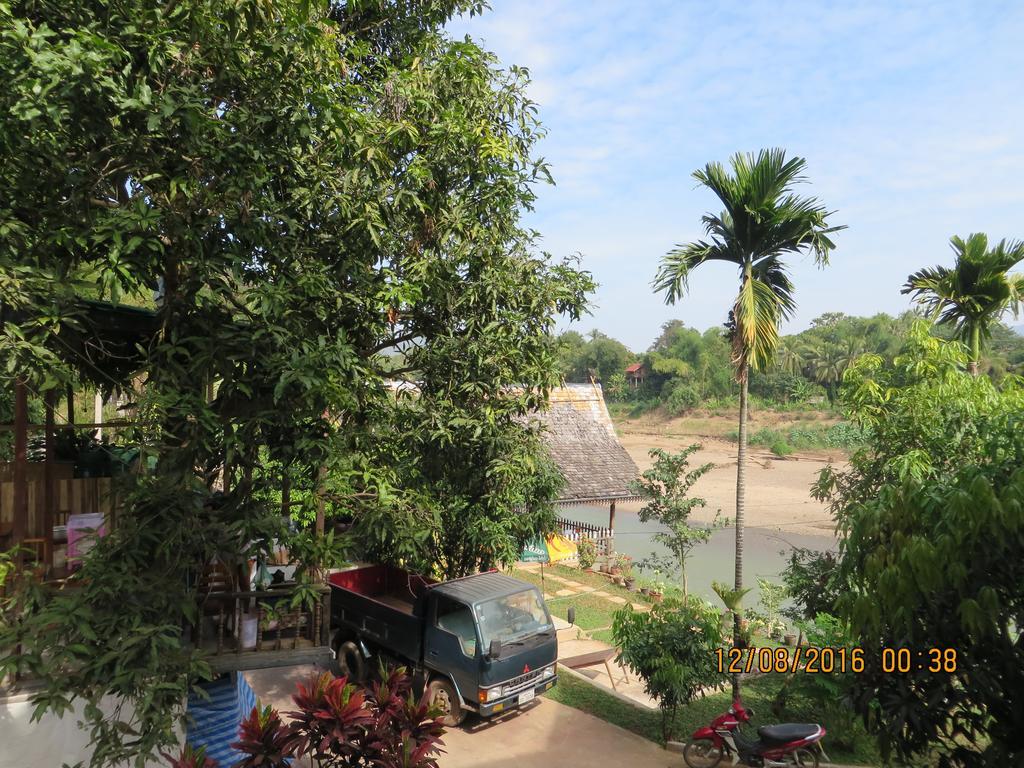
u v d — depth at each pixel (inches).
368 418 311.6
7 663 180.2
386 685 228.4
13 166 212.2
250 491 251.6
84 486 299.1
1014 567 181.9
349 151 278.8
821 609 395.5
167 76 217.9
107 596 209.3
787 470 1953.7
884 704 204.4
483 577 401.1
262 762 202.1
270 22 220.7
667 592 663.1
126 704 237.9
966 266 446.3
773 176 394.6
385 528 296.4
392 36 392.5
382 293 276.7
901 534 189.2
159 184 234.4
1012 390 323.3
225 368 234.2
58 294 199.5
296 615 291.6
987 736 203.6
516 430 377.7
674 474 484.1
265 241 246.7
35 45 187.0
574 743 354.0
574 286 368.2
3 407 314.3
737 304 419.2
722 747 325.1
